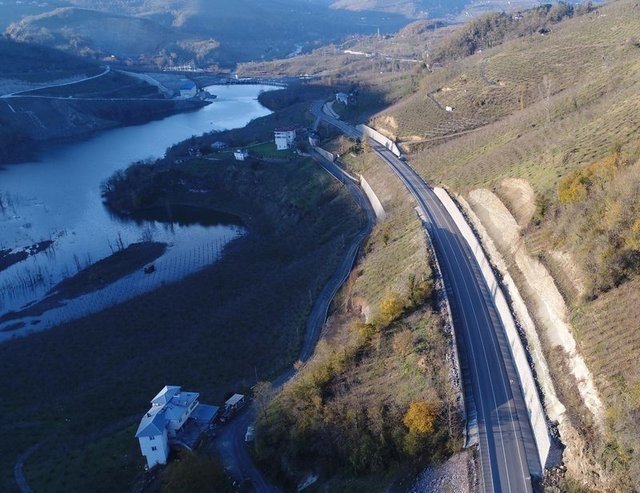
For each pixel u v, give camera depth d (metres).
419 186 107.50
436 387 52.12
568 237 57.50
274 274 104.75
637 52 118.25
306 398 55.84
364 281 81.44
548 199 66.31
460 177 98.19
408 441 47.72
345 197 122.44
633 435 38.88
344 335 68.31
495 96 136.62
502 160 92.50
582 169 64.56
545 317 55.25
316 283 91.19
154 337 88.06
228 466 56.50
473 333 61.22
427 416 48.06
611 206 52.59
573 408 45.41
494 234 75.31
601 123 78.94
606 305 48.47
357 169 133.50
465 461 46.09
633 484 37.97
